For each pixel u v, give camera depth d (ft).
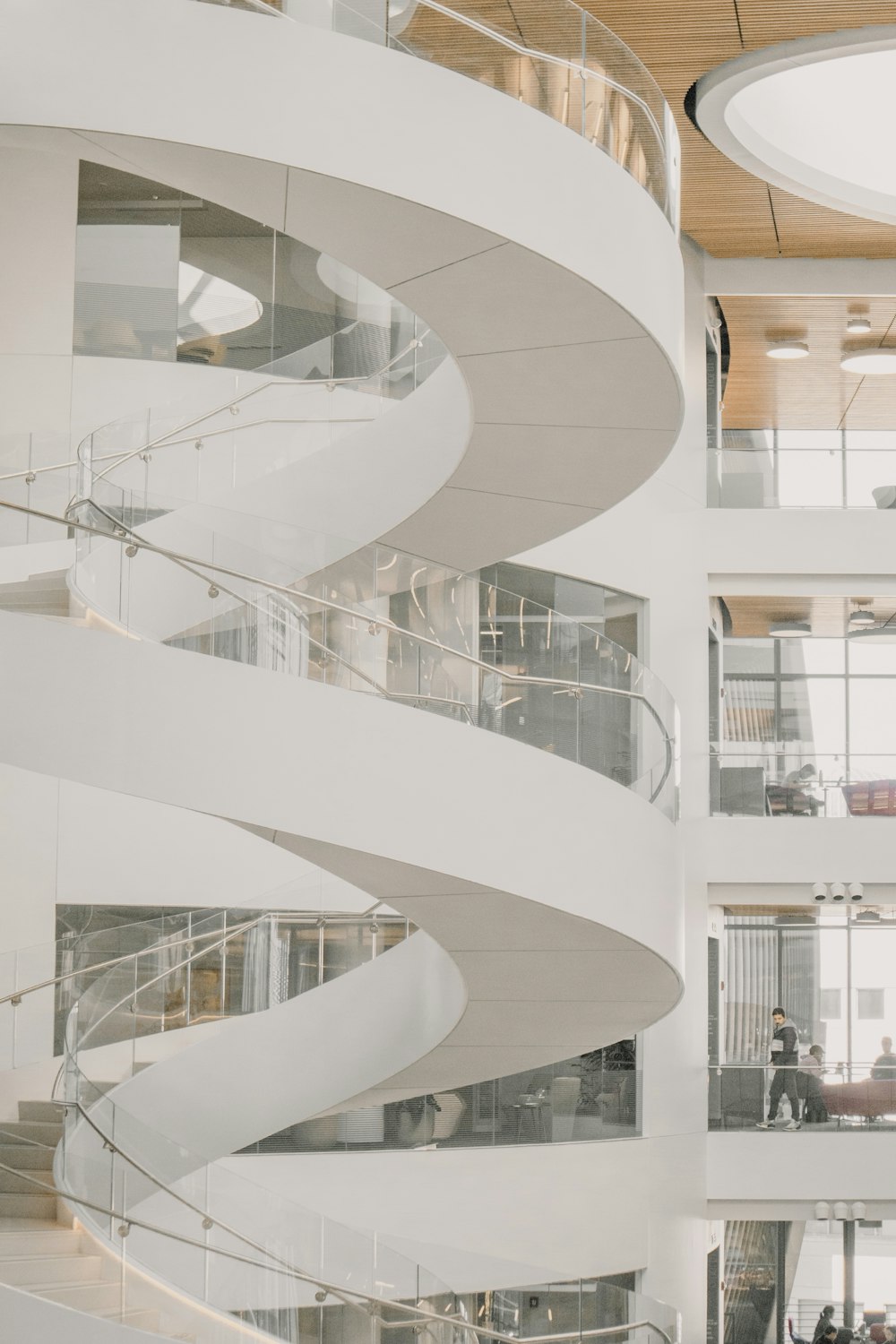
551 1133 58.49
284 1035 42.39
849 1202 63.05
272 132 25.73
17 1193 33.94
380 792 29.22
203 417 43.16
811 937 83.05
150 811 54.03
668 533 66.44
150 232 56.13
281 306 56.70
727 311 72.95
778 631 84.28
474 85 27.58
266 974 43.11
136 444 42.50
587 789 33.01
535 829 31.60
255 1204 33.73
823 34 49.21
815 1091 63.72
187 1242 32.76
